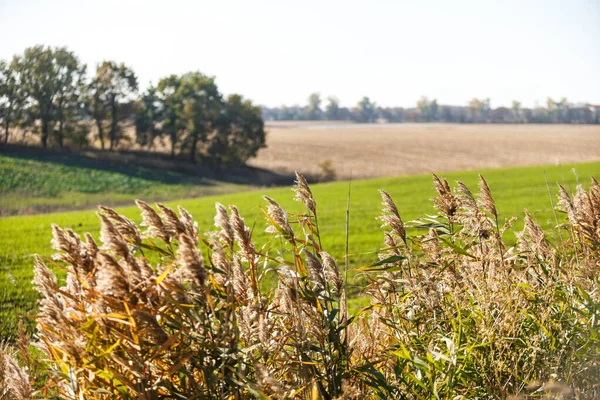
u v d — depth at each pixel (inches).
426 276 153.7
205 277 105.9
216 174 3420.3
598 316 143.9
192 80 3609.7
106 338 109.2
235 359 110.1
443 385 131.0
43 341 117.0
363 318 166.2
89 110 3518.7
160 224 117.8
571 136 5447.8
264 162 3924.7
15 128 3371.1
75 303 118.0
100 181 2807.6
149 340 109.2
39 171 2829.7
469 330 150.4
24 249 840.3
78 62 3442.4
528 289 157.2
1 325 339.9
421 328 153.6
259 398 102.2
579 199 185.3
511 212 1107.3
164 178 3073.3
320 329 126.4
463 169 3476.9
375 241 818.8
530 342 143.3
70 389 112.4
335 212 1314.0
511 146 4571.9
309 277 131.0
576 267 165.0
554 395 129.0
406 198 1642.5
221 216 124.3
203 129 3540.8
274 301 145.7
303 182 143.6
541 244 176.2
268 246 140.1
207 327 110.4
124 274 104.7
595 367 137.9
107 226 108.0
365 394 131.8
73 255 117.0
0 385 123.2
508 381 133.9
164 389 112.3
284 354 124.0
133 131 3986.2
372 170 3521.2
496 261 165.3
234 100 3659.0
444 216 174.7
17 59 3314.5
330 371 123.3
